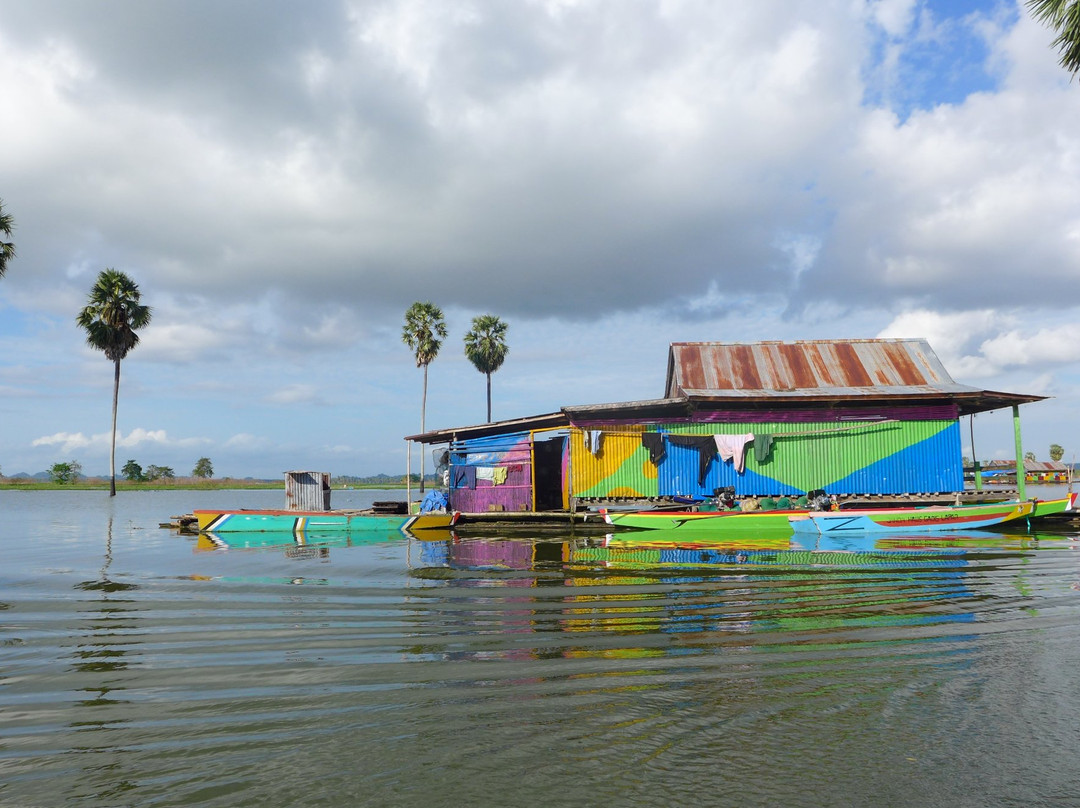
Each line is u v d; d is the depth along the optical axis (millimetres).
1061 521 20484
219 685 6098
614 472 22625
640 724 5199
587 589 10414
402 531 20703
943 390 23000
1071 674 6273
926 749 4797
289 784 4332
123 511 37000
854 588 10383
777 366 25031
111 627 8242
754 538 18016
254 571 12617
